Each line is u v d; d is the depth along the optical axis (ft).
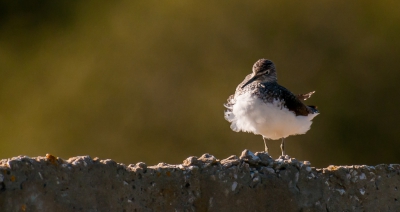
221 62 72.43
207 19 73.41
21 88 73.87
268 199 23.44
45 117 72.08
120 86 72.23
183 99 71.77
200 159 22.86
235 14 73.26
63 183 19.92
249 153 23.54
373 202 25.32
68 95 72.28
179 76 72.54
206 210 22.41
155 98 71.97
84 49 74.38
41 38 76.23
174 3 74.43
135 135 71.15
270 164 23.73
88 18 76.28
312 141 70.33
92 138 71.36
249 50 72.54
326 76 71.87
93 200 20.42
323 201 24.36
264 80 33.88
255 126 32.58
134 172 21.36
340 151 71.00
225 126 70.13
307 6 72.74
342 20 72.43
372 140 70.90
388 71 71.36
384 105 71.20
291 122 32.45
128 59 73.15
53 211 19.61
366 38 71.92
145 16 74.79
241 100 32.24
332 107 71.36
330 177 24.67
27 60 75.31
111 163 20.97
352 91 71.46
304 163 24.32
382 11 72.13
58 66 74.08
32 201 19.26
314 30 72.64
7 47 75.92
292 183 23.89
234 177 22.93
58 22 76.89
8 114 72.54
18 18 77.36
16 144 71.46
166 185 21.84
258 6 73.20
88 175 20.44
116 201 20.86
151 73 72.49
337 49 72.08
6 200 18.78
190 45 73.00
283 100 32.14
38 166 19.52
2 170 18.83
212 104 71.10
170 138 70.95
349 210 24.85
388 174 25.75
